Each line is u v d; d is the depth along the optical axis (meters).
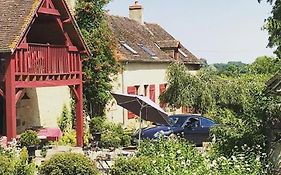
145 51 35.25
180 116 24.66
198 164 12.20
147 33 40.22
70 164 12.45
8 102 18.44
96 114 28.05
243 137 14.66
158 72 35.94
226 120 15.36
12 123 18.39
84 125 25.97
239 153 13.78
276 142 14.06
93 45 25.98
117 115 30.05
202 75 32.41
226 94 31.22
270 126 14.36
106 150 20.72
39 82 19.83
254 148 14.15
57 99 24.77
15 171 12.48
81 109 22.75
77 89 22.66
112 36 26.92
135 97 18.45
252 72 45.31
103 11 26.64
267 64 43.25
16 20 19.08
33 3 19.56
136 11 41.00
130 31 37.16
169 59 37.44
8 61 18.38
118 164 12.27
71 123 25.73
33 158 17.00
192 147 14.29
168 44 38.81
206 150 14.93
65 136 22.77
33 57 19.53
